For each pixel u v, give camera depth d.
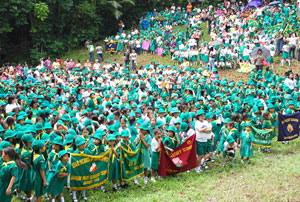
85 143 8.36
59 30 33.25
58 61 27.12
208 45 24.09
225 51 22.89
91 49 28.70
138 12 39.62
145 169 8.88
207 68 20.56
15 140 8.07
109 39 30.59
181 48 25.53
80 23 34.62
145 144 8.73
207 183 8.80
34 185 7.04
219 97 13.74
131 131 9.46
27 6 28.67
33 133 8.29
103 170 8.20
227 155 10.32
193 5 44.69
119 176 8.47
